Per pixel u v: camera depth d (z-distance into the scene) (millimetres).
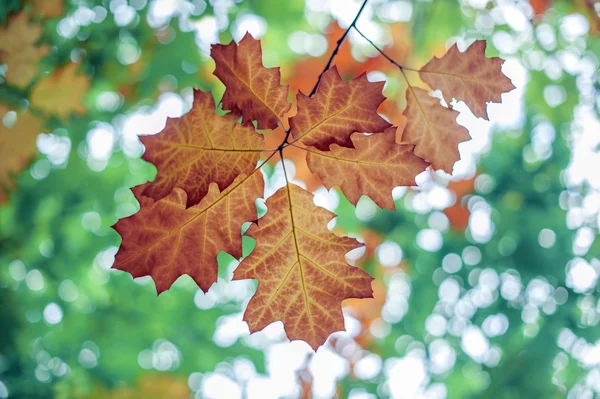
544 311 6320
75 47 4203
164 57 4656
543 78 5086
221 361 6176
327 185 1466
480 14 4410
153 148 1274
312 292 1475
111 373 5582
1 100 2787
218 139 1335
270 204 1446
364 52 4434
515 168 6273
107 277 5805
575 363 6172
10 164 2832
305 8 4684
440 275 6578
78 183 5328
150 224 1368
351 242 1474
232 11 4621
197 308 6148
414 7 4430
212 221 1405
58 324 5621
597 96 5133
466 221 5812
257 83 1382
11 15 2617
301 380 6434
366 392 6637
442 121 1703
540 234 6336
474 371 6547
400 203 6109
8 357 5219
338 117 1394
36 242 5469
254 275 1447
